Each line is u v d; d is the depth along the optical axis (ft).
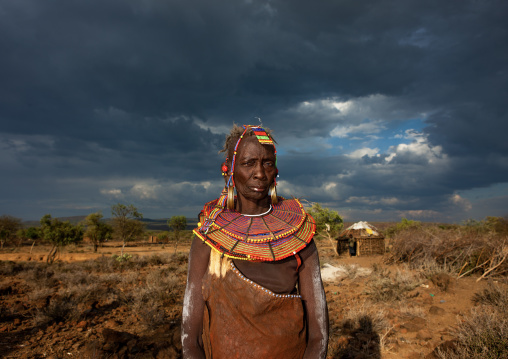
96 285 35.99
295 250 5.03
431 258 39.11
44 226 82.38
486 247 34.12
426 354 18.16
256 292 4.73
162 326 24.53
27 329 23.94
